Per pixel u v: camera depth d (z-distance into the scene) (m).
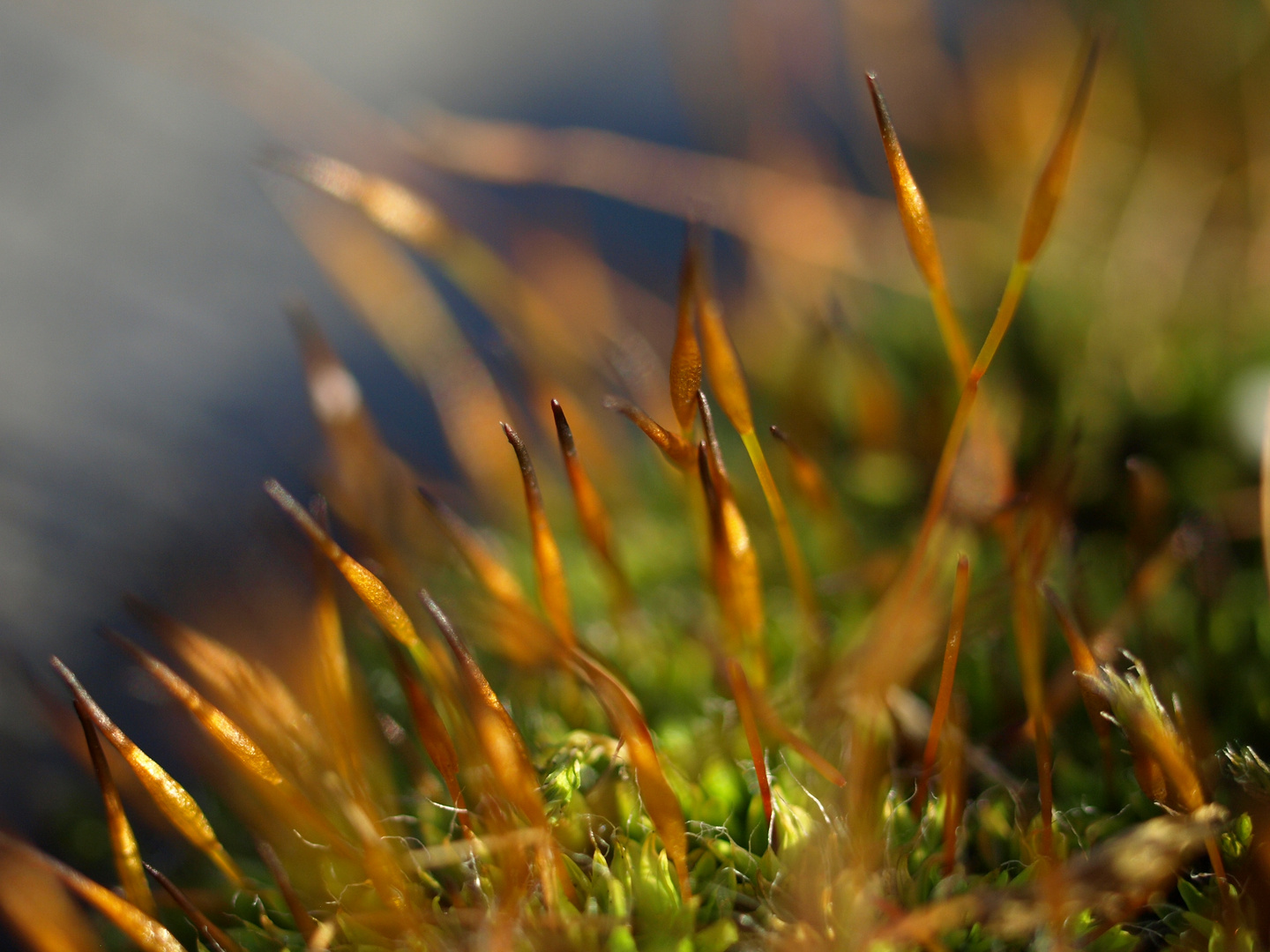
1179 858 0.06
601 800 0.06
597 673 0.06
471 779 0.06
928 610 0.06
